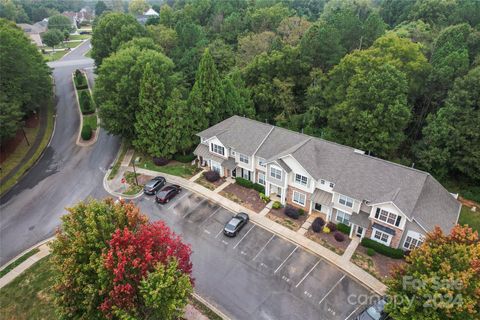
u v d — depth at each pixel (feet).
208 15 300.61
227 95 162.20
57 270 67.36
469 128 125.49
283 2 318.45
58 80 253.03
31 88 176.86
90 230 65.51
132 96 155.53
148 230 67.51
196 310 82.99
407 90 134.00
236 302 85.61
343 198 107.86
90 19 540.11
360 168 110.11
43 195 131.34
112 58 162.91
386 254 99.55
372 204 99.81
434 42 178.91
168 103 144.87
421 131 148.97
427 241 71.87
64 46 365.61
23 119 187.32
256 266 96.84
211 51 217.15
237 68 192.34
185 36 233.96
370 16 194.08
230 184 136.15
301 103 188.65
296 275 93.56
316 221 111.65
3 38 157.58
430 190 104.99
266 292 88.48
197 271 94.94
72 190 134.31
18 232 111.75
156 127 146.51
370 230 104.68
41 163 154.30
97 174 145.89
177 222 115.24
